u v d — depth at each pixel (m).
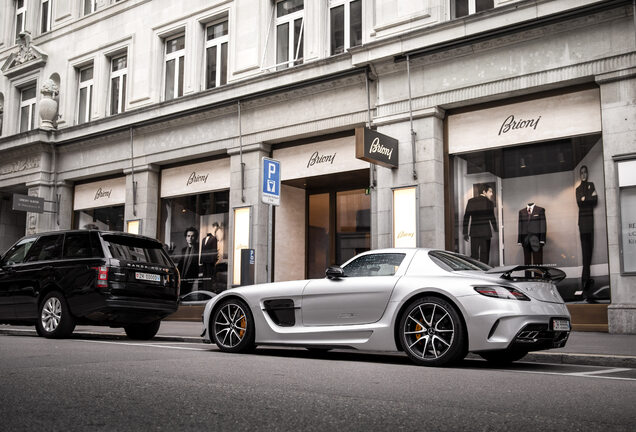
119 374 5.02
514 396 4.23
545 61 11.17
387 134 12.91
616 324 10.02
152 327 10.65
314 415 3.48
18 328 12.73
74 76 20.70
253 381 4.77
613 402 4.03
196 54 17.31
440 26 12.06
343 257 14.91
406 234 12.37
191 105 16.56
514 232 11.62
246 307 7.53
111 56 19.94
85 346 7.81
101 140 18.94
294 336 7.11
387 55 12.69
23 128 22.45
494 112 12.02
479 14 11.64
